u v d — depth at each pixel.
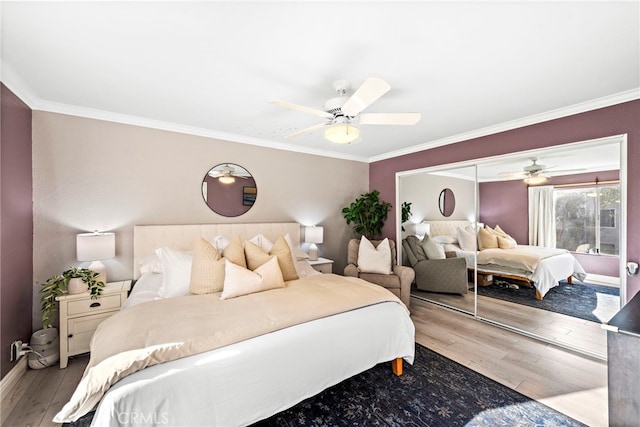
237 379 1.43
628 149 2.27
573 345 2.60
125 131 2.88
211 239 3.32
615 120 2.34
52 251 2.54
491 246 3.37
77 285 2.32
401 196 4.43
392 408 1.80
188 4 1.29
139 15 1.37
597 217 2.62
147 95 2.34
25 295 2.29
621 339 1.21
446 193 3.77
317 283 2.52
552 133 2.72
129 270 2.90
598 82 2.08
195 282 2.31
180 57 1.76
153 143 3.04
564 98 2.38
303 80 2.05
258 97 2.37
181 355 1.38
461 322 3.27
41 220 2.49
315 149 4.28
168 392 1.26
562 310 2.88
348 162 4.74
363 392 1.96
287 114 2.78
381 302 2.21
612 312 2.55
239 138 3.59
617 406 1.21
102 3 1.28
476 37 1.54
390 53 1.70
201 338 1.48
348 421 1.69
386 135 3.51
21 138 2.24
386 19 1.40
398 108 2.59
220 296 2.16
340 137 2.04
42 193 2.49
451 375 2.17
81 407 1.17
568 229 2.80
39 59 1.78
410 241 4.30
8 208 2.02
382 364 2.34
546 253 2.98
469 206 3.51
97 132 2.73
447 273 3.79
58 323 2.49
